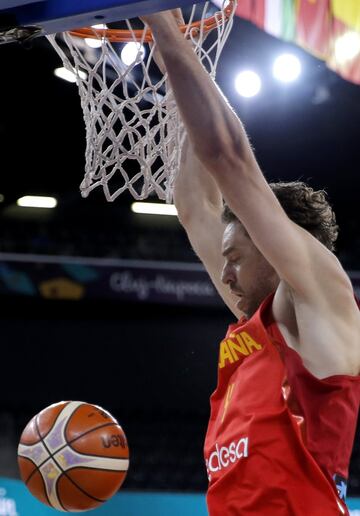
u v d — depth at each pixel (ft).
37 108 35.91
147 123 9.30
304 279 6.32
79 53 9.68
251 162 6.32
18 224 42.91
